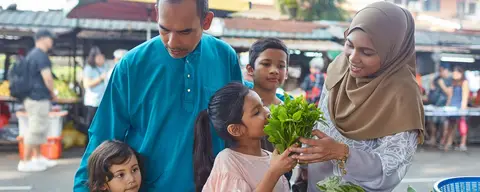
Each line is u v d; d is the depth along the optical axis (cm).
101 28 784
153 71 178
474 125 961
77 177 188
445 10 1148
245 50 845
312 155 143
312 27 859
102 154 175
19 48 830
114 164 175
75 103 786
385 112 154
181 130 178
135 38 816
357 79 164
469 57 976
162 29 152
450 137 877
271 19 877
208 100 180
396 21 155
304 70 920
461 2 1150
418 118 151
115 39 824
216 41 194
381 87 156
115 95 181
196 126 173
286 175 192
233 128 159
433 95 896
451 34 978
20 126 610
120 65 180
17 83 579
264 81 210
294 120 140
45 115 593
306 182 191
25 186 525
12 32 756
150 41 183
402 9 162
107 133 185
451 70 986
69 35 820
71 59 854
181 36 152
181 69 178
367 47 151
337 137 170
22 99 585
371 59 152
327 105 177
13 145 756
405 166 152
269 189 146
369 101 157
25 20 779
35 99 580
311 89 834
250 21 845
